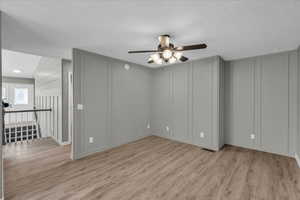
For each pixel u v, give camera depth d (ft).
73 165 8.95
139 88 14.58
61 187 6.78
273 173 8.04
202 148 11.97
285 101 10.23
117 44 9.11
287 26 6.73
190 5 5.30
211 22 6.47
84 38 8.21
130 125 13.70
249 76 11.68
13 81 24.49
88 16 6.03
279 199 6.04
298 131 9.27
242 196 6.23
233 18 6.13
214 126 11.58
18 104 24.90
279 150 10.46
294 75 9.90
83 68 10.19
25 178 7.50
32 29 7.10
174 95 14.23
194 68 12.78
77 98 9.87
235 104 12.32
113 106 12.18
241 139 12.09
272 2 5.07
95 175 7.84
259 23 6.49
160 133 15.46
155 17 6.12
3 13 5.73
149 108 15.83
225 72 12.79
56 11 5.66
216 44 9.00
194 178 7.60
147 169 8.52
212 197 6.18
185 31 7.34
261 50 10.05
